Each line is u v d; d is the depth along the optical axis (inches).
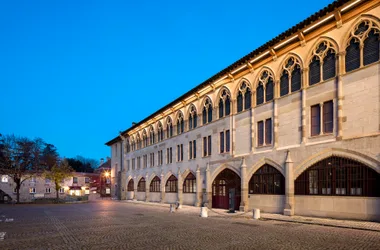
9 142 2338.8
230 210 977.5
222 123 1163.3
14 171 2167.8
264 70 980.6
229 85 1143.0
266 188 920.9
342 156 702.5
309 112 808.3
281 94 910.4
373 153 639.8
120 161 2444.6
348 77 714.8
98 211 1147.9
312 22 783.7
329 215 719.1
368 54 684.1
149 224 699.4
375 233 519.2
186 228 620.7
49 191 2918.3
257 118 989.8
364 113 673.6
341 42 735.7
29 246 455.2
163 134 1670.8
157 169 1706.4
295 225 644.1
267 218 772.0
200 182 1270.9
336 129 730.8
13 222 802.8
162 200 1594.5
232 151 1085.8
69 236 542.0
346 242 441.4
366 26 692.7
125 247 431.8
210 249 407.8
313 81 812.0
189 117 1432.1
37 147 2795.3
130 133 2174.0
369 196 644.1
